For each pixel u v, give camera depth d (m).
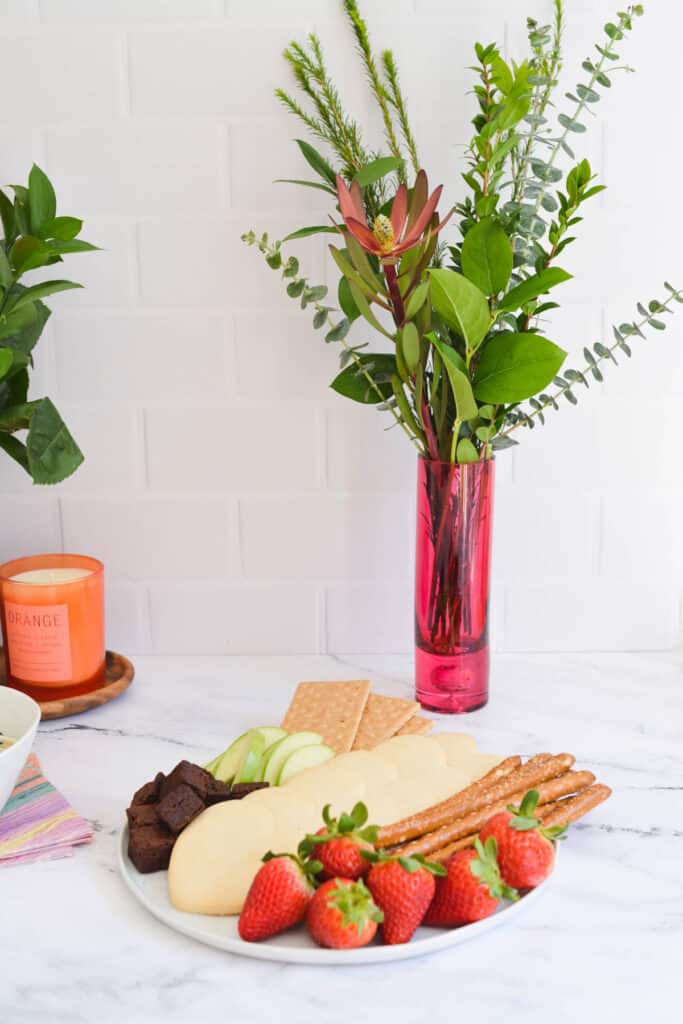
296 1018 1.07
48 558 1.45
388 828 1.17
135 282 1.45
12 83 1.42
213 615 1.52
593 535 1.50
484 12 1.41
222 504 1.50
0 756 1.17
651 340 1.46
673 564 1.51
